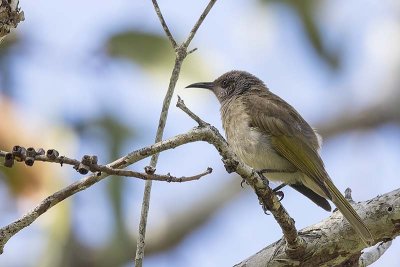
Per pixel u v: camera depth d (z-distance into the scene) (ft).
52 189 36.76
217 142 27.09
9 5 26.40
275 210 29.37
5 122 36.09
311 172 40.01
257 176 28.53
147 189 27.14
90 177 24.70
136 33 38.40
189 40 29.12
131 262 45.03
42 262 40.91
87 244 41.78
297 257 31.01
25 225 24.48
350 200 33.40
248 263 31.48
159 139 28.12
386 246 33.58
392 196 31.17
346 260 31.83
